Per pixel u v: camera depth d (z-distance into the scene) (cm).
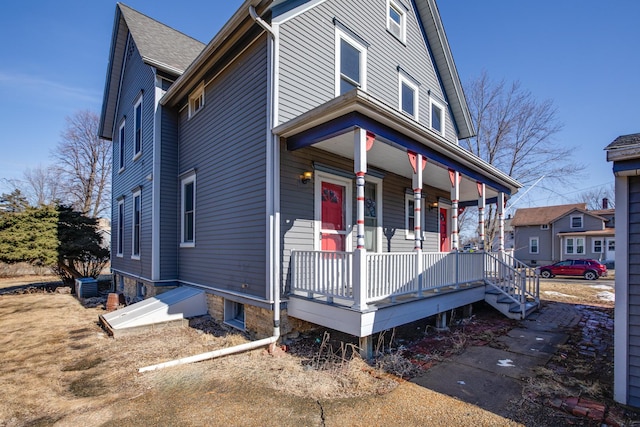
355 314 456
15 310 914
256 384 397
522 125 2373
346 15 738
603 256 2841
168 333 634
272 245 548
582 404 339
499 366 449
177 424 311
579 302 1002
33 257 1264
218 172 711
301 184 605
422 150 599
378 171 796
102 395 373
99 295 1200
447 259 672
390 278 516
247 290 602
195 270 791
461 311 806
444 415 320
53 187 3312
